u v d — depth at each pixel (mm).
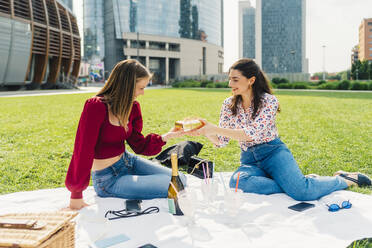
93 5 78938
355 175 3031
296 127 7332
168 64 85250
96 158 2635
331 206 2420
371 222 2217
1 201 2746
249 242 1933
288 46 137125
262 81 2826
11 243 1362
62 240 1552
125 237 2010
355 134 6324
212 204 2541
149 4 78875
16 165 4164
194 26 88812
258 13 139125
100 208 2510
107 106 2498
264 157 2830
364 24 119250
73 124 8000
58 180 3652
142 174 2908
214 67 97188
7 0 30328
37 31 33656
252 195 2740
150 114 10141
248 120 2963
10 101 16609
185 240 1963
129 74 2504
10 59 30766
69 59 39438
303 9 135125
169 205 2387
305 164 4148
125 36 76000
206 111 11297
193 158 3658
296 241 1945
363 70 62375
